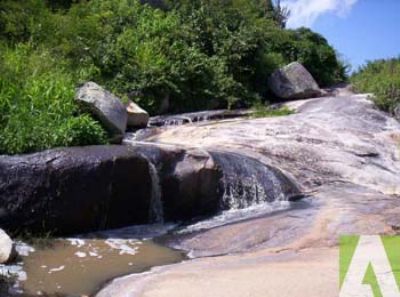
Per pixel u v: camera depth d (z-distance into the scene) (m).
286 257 6.06
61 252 6.65
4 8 13.73
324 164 10.72
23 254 6.42
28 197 7.13
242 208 9.01
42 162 7.33
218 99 17.36
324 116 13.70
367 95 15.97
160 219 8.40
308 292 4.78
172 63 16.50
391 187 10.31
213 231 7.53
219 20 19.97
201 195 8.73
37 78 10.04
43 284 5.60
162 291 5.07
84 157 7.59
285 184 9.49
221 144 11.03
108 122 9.70
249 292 4.88
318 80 23.09
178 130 12.34
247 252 6.57
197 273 5.59
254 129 12.13
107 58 14.86
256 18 23.27
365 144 11.95
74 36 14.45
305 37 24.09
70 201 7.36
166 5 20.11
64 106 9.12
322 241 6.64
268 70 19.94
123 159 7.82
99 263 6.32
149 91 15.24
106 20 16.95
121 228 7.92
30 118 8.33
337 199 8.99
